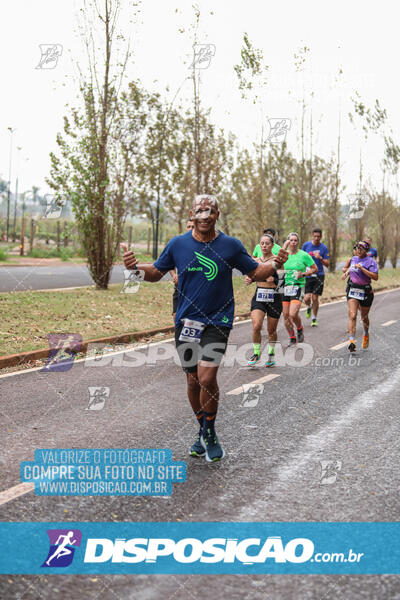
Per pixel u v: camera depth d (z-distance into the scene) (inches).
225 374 324.2
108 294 658.8
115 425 222.2
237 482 171.2
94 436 208.7
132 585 120.3
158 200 1072.8
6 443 198.2
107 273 708.0
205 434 187.8
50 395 264.7
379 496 163.3
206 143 909.8
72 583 120.0
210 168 913.5
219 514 151.3
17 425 218.1
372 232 1700.3
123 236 719.1
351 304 399.5
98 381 296.8
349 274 405.1
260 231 1063.0
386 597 117.3
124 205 715.4
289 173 1164.5
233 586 120.8
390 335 489.7
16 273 1027.3
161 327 475.8
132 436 210.1
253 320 339.9
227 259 181.3
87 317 492.4
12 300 545.3
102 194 688.4
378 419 239.1
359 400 270.5
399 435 218.1
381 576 125.0
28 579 120.8
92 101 670.5
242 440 209.5
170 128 898.1
